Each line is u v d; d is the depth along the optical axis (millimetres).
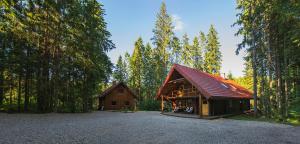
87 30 27375
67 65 25500
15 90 27250
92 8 28219
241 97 26766
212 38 46562
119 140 9133
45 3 22938
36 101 26750
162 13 39625
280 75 23281
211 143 9062
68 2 24938
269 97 25406
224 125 15375
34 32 23250
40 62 24172
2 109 23703
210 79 27938
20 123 13750
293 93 24750
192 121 18047
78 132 10805
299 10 16250
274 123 17172
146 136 10273
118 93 42344
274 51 22719
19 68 22906
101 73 29125
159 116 23109
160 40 39312
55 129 11578
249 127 14367
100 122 15773
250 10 22734
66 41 25297
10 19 20516
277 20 19859
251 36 23453
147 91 51719
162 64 40000
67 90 26797
